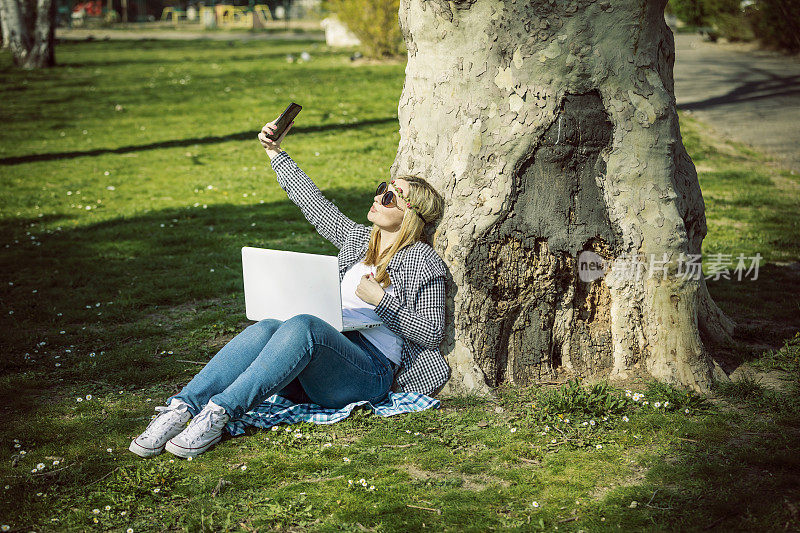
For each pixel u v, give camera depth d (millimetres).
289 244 7648
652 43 4211
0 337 5359
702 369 4270
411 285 3920
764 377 4449
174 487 3289
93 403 4223
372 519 3033
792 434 3674
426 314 3910
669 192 4234
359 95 17453
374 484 3299
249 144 13086
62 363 4898
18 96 18531
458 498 3170
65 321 5750
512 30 4043
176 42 34656
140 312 5934
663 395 4043
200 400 3590
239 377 3574
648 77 4188
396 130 13836
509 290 4223
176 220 8672
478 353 4207
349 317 4078
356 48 28484
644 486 3246
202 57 26906
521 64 4059
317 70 21781
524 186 4148
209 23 46875
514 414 3936
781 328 5320
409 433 3744
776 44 26422
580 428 3746
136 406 4219
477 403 4047
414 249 3979
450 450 3586
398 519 3021
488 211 4090
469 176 4121
